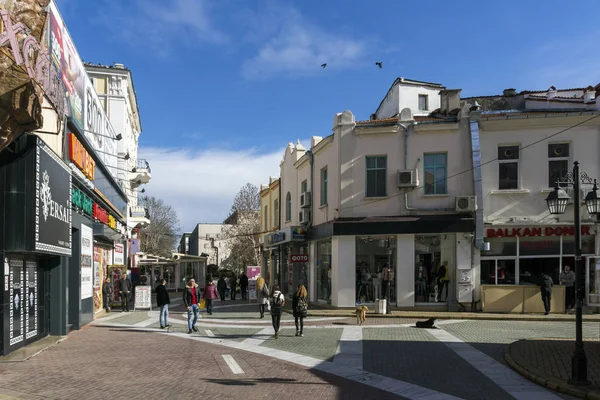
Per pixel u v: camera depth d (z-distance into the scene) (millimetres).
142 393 8461
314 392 8648
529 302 21281
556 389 8742
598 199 10867
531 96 28984
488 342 14000
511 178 22625
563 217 21984
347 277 23047
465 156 22812
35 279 13758
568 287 21219
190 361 11344
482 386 9094
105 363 11016
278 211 37125
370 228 22766
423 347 13195
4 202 10836
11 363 10875
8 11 7414
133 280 33656
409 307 22438
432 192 23094
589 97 26312
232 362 11227
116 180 27422
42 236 11375
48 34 12852
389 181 23250
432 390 8812
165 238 72812
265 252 42344
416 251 22875
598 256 21453
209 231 99562
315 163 27547
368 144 23594
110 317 22031
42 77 8797
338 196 23781
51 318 14875
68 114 15617
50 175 11992
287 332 16516
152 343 14070
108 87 36094
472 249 22312
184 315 23281
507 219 22250
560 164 22406
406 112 23500
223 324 19125
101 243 23594
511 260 22406
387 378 9719
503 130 22672
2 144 8953
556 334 15625
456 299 22422
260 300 21422
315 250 27188
